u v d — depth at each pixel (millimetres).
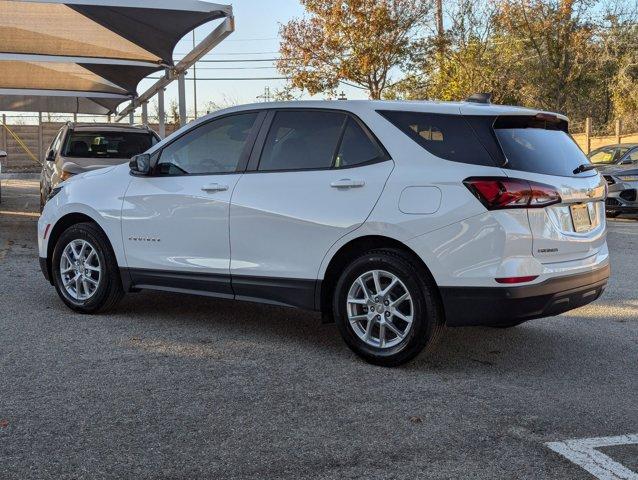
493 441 3701
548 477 3305
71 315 6242
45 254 6539
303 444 3625
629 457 3535
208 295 5660
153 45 12969
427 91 24594
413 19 22234
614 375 4879
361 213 4871
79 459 3414
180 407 4102
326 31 22297
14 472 3270
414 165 4781
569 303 4852
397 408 4152
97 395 4266
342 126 5156
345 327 5023
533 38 23828
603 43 32844
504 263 4488
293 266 5188
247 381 4582
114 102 24281
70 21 11812
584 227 5016
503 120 4781
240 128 5645
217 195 5531
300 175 5215
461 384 4617
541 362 5156
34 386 4395
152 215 5852
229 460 3428
